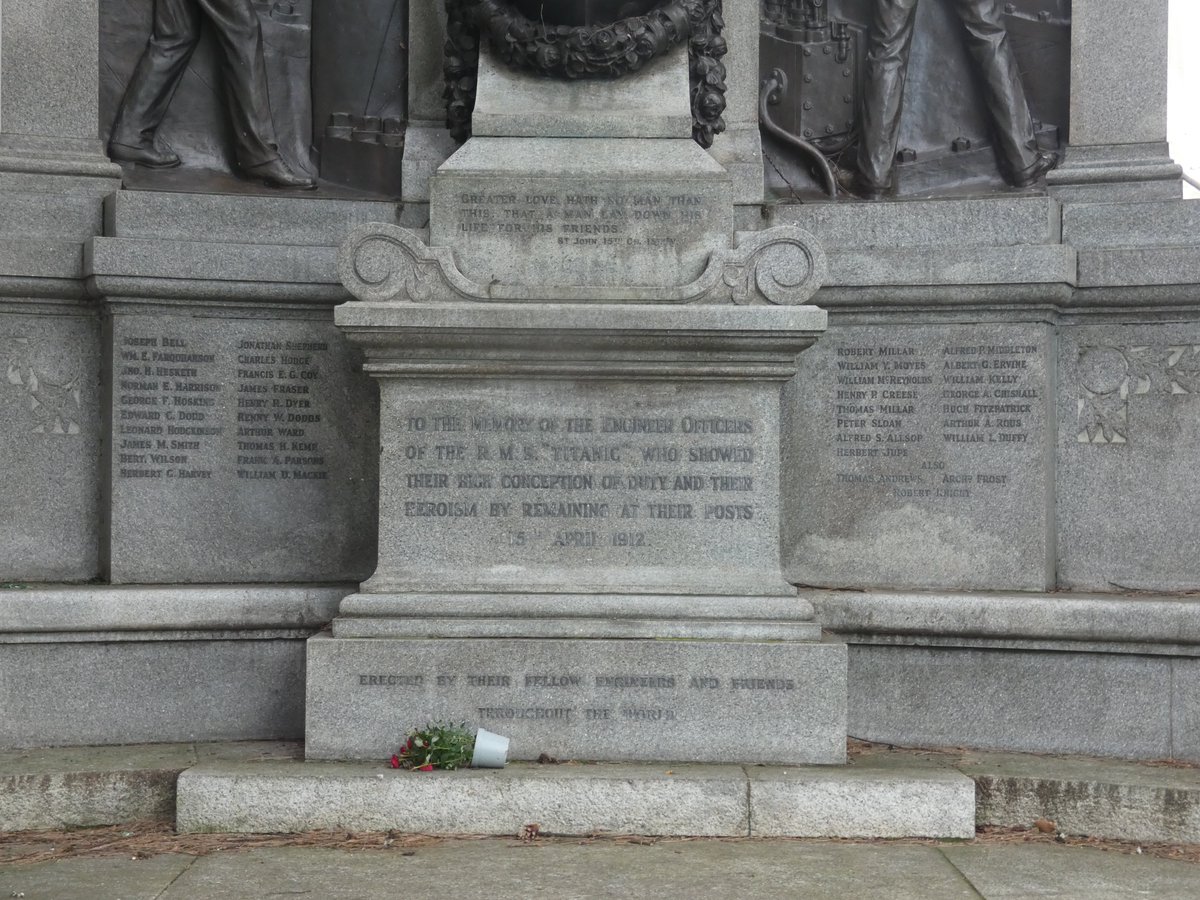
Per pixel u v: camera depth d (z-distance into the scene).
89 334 9.38
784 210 9.63
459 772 7.52
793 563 9.42
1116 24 9.55
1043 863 6.95
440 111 9.79
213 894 6.29
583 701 7.84
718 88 9.22
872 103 9.99
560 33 8.85
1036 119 9.94
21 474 9.23
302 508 9.40
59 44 9.52
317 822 7.40
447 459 8.16
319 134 10.05
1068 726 8.58
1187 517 9.10
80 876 6.61
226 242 9.34
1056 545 9.30
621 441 8.16
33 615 8.49
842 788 7.39
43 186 9.38
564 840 7.26
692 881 6.50
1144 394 9.20
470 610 7.99
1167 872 6.86
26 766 7.89
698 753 7.81
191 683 8.79
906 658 8.81
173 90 9.95
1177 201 9.22
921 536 9.28
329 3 10.07
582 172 8.43
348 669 7.84
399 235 8.17
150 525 9.20
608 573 8.09
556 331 7.98
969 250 9.13
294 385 9.42
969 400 9.25
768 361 8.09
